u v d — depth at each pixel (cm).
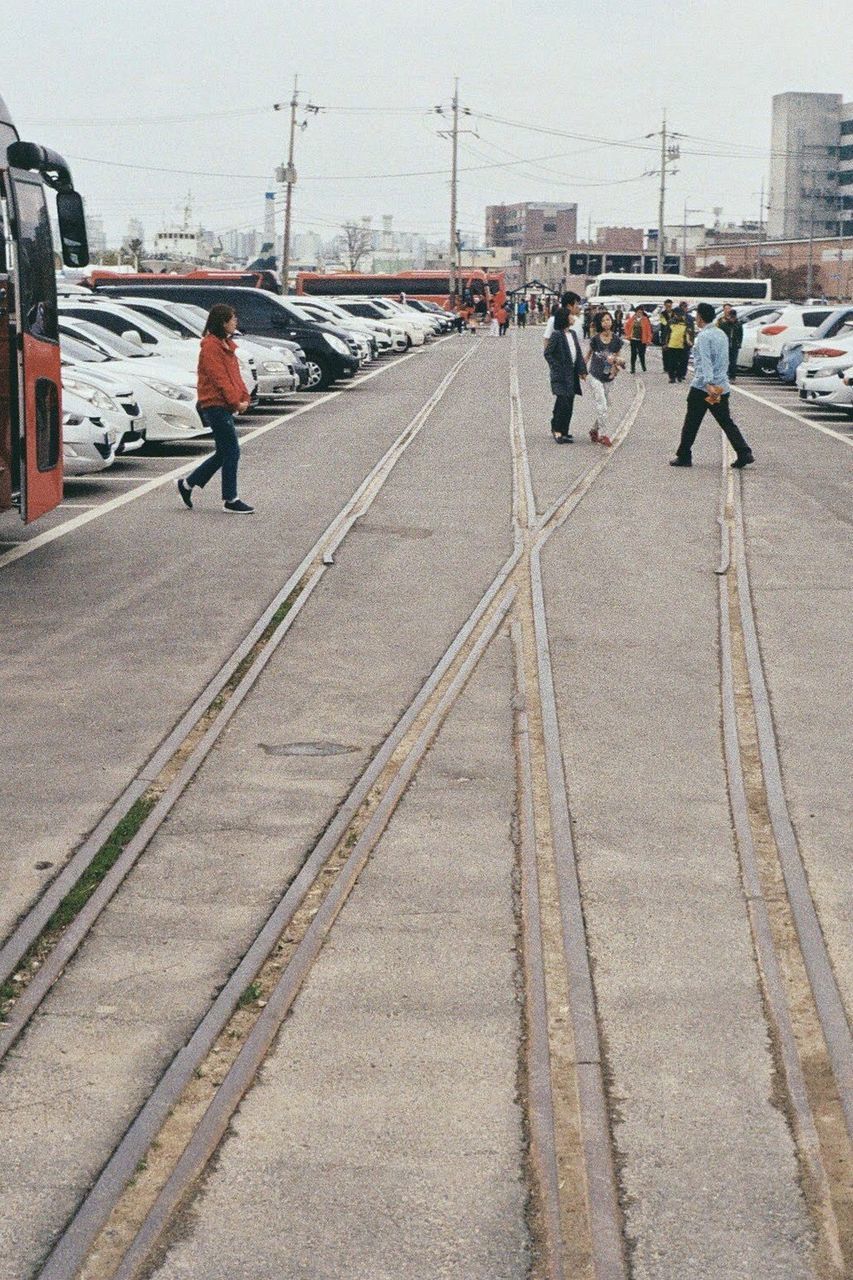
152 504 1538
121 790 657
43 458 1212
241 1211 351
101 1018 449
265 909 529
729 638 951
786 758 702
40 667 874
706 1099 400
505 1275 328
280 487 1667
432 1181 363
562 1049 427
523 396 3039
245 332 3216
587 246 17338
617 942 500
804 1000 459
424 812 629
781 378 3588
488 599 1066
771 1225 346
